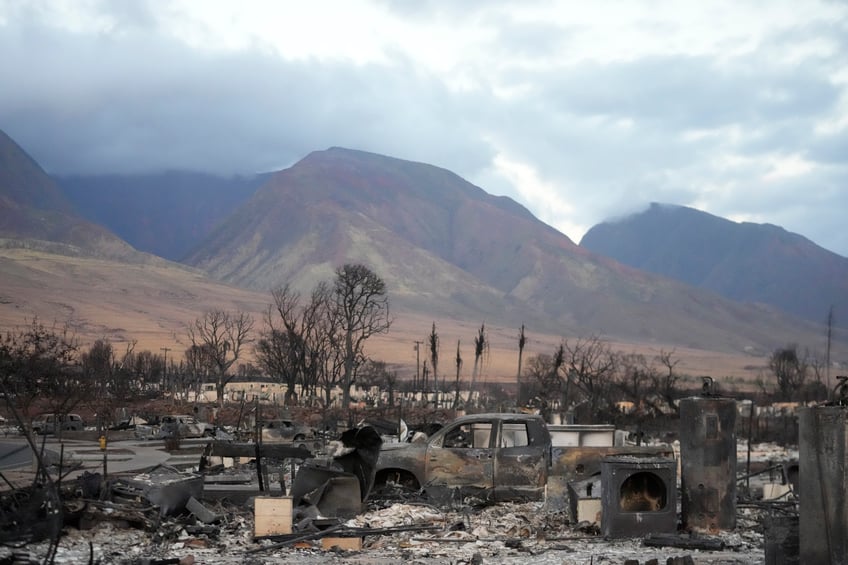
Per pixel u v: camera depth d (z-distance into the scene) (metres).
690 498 15.96
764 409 89.00
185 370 122.00
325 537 14.09
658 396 69.81
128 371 92.56
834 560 10.03
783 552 11.09
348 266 106.62
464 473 18.61
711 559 13.29
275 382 117.06
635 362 148.25
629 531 15.08
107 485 15.17
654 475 15.33
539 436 18.98
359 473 17.09
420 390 112.31
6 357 40.94
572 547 14.34
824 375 120.06
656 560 12.24
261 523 14.23
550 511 17.55
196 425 49.97
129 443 42.75
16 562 10.73
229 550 13.36
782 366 114.62
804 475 10.50
